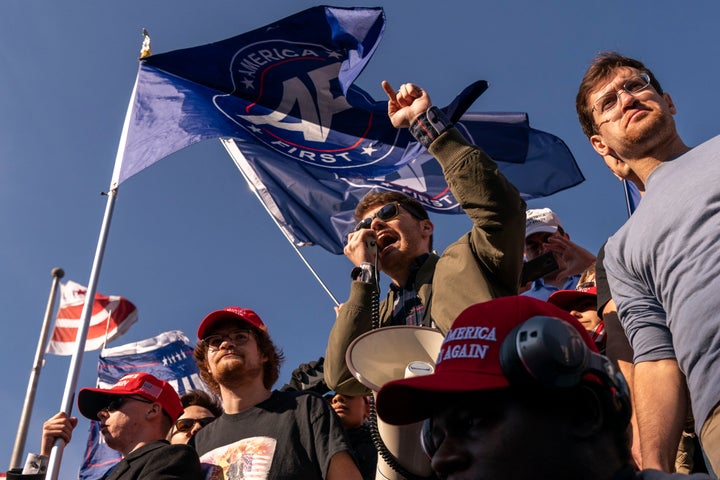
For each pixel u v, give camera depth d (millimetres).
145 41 8031
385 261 5066
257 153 8602
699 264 3186
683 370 3189
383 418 2148
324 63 7824
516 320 2061
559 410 1965
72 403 6254
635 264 3566
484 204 4262
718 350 3010
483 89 4980
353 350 3840
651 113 3971
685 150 3939
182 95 7719
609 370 1974
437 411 2092
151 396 5980
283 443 4727
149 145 7445
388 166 7523
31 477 6020
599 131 4191
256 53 7816
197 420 6461
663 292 3359
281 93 7785
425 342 4055
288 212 8383
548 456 1934
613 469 1936
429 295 4848
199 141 7512
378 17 7590
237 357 5141
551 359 1924
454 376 2020
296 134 7688
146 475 4617
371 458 5645
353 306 4680
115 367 10625
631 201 6621
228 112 7734
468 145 4352
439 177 8352
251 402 5051
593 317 4551
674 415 3297
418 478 3393
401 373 3926
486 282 4277
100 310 14523
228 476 4684
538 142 8320
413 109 4543
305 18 7789
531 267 4684
